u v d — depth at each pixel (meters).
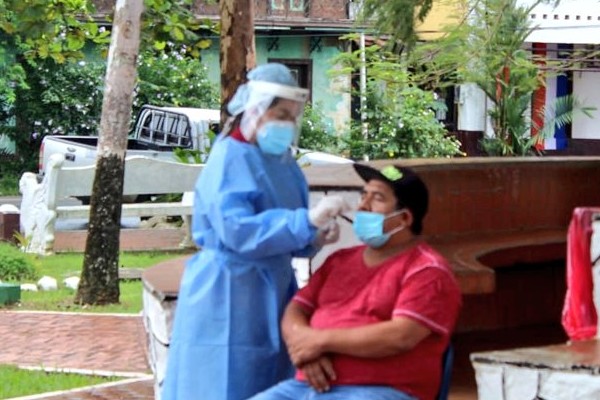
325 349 8.49
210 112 39.44
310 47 59.50
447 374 8.74
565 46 57.31
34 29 25.28
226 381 9.14
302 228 8.78
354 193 11.52
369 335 8.36
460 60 33.78
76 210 28.67
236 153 9.07
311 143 48.66
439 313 8.42
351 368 8.48
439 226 13.77
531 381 8.60
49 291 23.41
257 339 9.20
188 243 29.77
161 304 10.51
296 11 58.94
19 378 15.68
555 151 59.59
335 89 52.41
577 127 59.75
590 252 10.01
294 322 8.91
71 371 16.09
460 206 14.01
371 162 13.54
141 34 24.19
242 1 18.38
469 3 34.56
